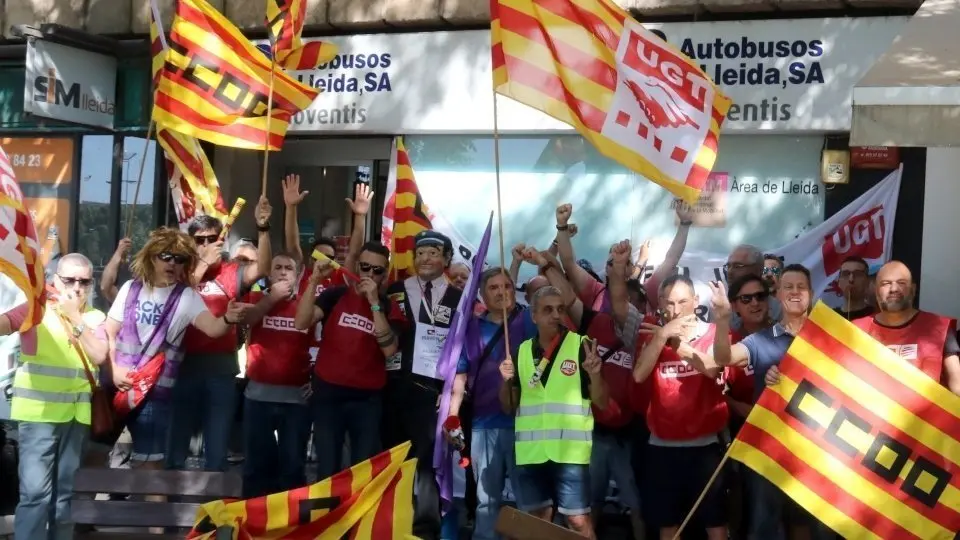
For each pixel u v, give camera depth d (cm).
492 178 1005
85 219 1137
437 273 780
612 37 680
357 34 1032
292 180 856
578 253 980
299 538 592
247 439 812
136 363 733
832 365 588
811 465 584
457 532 775
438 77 1000
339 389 761
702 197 943
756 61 911
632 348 746
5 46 1155
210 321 734
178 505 620
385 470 604
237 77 839
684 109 689
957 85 712
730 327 729
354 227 827
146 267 739
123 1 1098
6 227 652
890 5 886
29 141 1155
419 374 768
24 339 727
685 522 600
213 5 1064
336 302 776
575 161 981
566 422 685
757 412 591
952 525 571
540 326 695
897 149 897
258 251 820
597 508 766
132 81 1095
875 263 897
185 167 938
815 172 920
